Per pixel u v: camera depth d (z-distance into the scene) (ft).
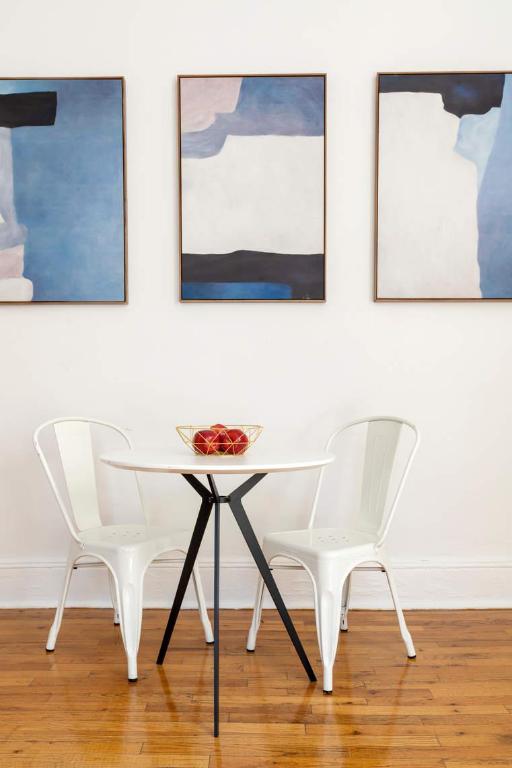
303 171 10.54
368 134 10.65
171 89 10.65
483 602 10.73
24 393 10.77
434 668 8.41
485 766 6.33
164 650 8.57
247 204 10.57
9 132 10.59
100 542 8.55
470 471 10.77
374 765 6.35
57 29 10.69
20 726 7.05
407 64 10.65
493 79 10.52
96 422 9.95
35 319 10.76
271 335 10.72
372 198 10.66
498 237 10.57
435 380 10.74
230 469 7.11
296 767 6.32
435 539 10.80
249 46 10.64
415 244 10.58
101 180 10.61
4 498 10.82
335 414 10.75
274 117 10.54
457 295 10.61
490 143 10.54
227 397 10.75
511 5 10.62
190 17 10.64
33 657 8.79
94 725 7.07
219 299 10.59
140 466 7.30
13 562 10.80
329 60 10.64
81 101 10.57
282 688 7.88
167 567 10.71
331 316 10.70
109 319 10.74
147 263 10.71
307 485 10.75
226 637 9.46
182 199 10.57
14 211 10.62
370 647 9.09
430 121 10.53
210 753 6.55
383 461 9.41
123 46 10.68
